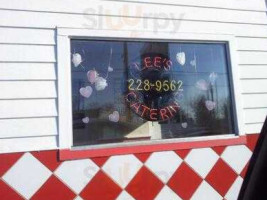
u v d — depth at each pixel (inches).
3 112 110.7
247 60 143.8
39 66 116.3
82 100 121.2
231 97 140.1
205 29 138.6
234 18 143.9
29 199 110.0
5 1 115.3
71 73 120.8
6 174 108.9
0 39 113.2
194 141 131.1
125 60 128.3
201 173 130.1
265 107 143.4
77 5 122.7
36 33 117.3
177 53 135.7
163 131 130.0
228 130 138.3
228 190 133.0
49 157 113.5
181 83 135.0
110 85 125.5
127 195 119.6
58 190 113.0
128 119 126.2
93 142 120.3
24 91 113.6
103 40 125.9
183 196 126.5
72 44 122.3
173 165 127.0
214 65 140.6
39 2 118.8
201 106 136.6
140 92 129.2
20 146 111.2
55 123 115.7
